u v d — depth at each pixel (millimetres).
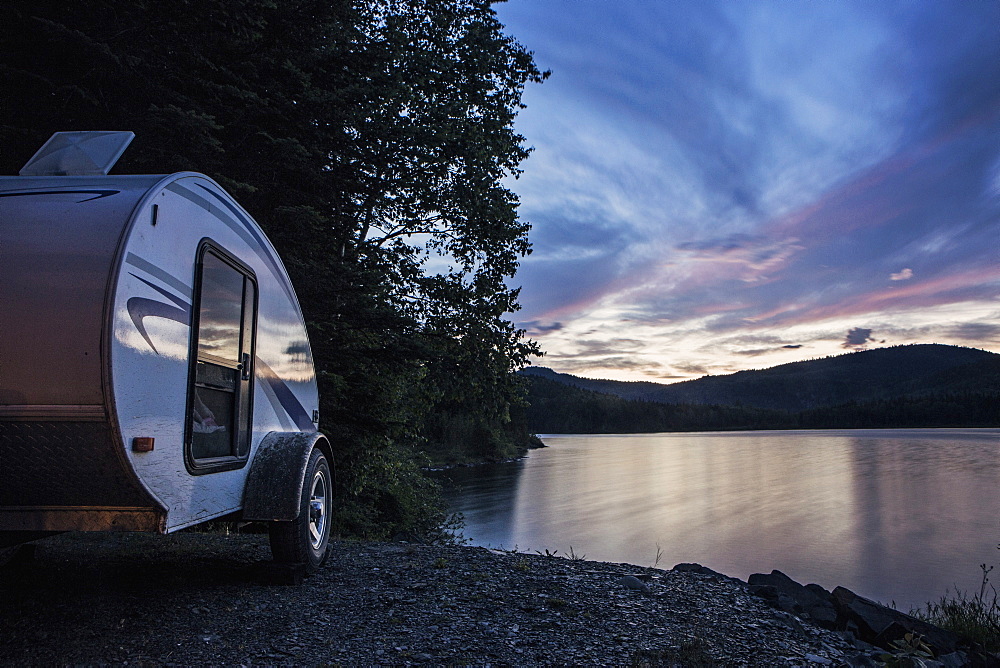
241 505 4023
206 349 3502
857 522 31047
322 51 8711
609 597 4312
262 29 7492
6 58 5758
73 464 2666
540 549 20938
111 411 2586
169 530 2979
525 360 14578
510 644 3334
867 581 18969
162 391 2961
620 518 29516
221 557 5121
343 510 12242
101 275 2643
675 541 24484
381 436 11820
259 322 4371
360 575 4660
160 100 6590
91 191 2926
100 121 6422
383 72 11477
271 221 8516
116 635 3119
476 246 14984
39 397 2572
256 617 3549
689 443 120062
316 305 9273
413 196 13742
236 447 3889
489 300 14672
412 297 14109
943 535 27766
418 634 3422
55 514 2828
